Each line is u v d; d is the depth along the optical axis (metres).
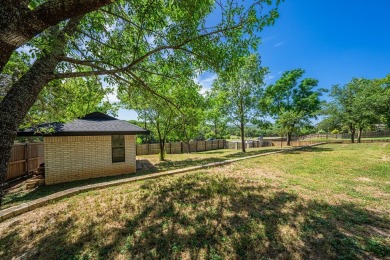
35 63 2.41
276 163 9.23
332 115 19.58
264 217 3.54
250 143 27.42
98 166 8.30
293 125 21.69
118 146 8.91
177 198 4.59
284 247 2.69
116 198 4.71
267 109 17.16
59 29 2.99
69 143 7.63
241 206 4.05
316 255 2.52
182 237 2.98
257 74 16.09
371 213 3.68
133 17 3.92
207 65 4.29
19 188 6.90
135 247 2.77
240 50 3.97
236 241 2.84
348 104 18.75
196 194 4.84
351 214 3.63
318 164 8.61
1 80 3.72
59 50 2.48
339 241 2.78
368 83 19.06
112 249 2.74
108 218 3.66
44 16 1.61
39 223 3.58
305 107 23.97
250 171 7.55
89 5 1.71
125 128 8.95
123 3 3.41
